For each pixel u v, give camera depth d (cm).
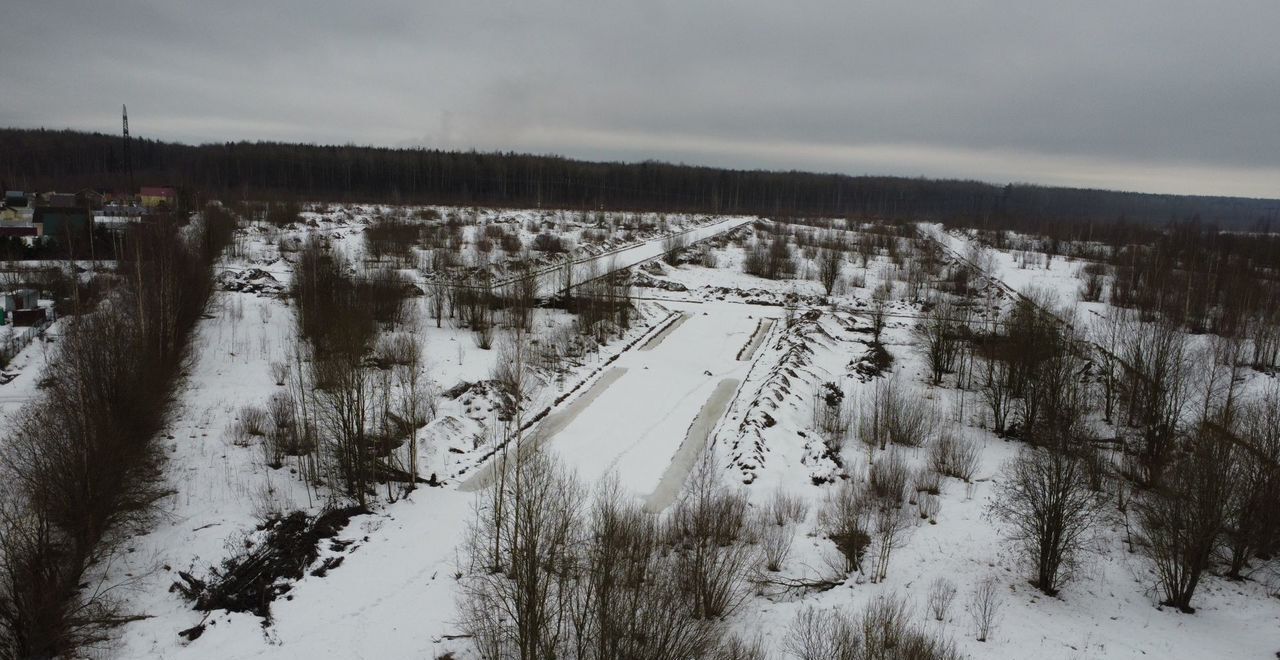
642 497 4691
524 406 5978
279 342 6812
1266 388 6506
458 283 8456
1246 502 3988
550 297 9000
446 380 6128
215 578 3641
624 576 3075
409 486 4588
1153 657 3266
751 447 5253
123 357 4731
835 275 10775
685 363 7506
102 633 3266
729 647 3019
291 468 4703
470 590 3528
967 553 4188
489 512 4294
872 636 2969
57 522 3550
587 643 2752
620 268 10712
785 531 4312
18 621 3109
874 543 4209
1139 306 9156
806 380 6881
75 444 3688
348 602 3516
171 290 6044
